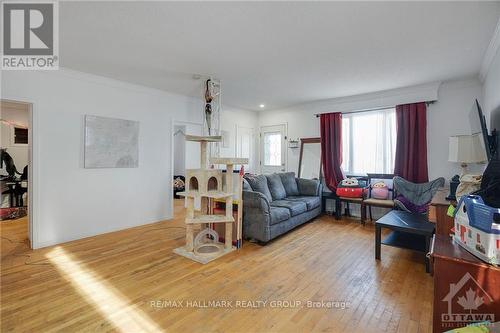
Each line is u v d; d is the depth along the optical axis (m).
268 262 2.71
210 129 4.15
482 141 2.59
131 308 1.86
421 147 3.97
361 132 4.76
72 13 2.00
